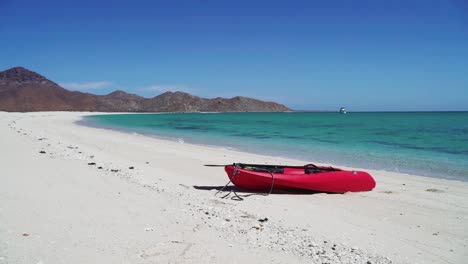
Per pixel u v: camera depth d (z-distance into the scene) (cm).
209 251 514
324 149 2031
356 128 4234
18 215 608
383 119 7750
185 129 4125
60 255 461
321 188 958
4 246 473
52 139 2127
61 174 1004
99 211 669
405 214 774
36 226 561
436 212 794
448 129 3925
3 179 886
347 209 810
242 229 628
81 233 546
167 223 627
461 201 892
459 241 616
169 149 1914
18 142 1764
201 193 924
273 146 2181
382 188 1042
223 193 941
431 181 1153
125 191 849
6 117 5544
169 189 920
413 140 2595
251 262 487
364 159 1647
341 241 598
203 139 2684
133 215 659
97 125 4750
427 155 1792
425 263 521
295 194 954
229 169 972
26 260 438
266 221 691
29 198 724
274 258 508
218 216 698
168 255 489
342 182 965
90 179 962
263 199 891
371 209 812
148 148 1931
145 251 497
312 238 604
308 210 795
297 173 1048
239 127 4622
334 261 509
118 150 1784
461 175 1271
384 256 539
